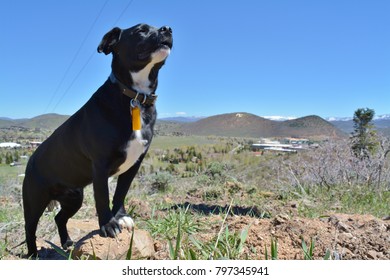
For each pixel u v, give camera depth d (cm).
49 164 162
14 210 276
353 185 286
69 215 173
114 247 134
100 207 142
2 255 157
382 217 215
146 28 147
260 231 155
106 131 142
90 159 149
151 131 151
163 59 146
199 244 138
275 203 258
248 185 334
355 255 136
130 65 146
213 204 263
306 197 266
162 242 156
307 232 151
